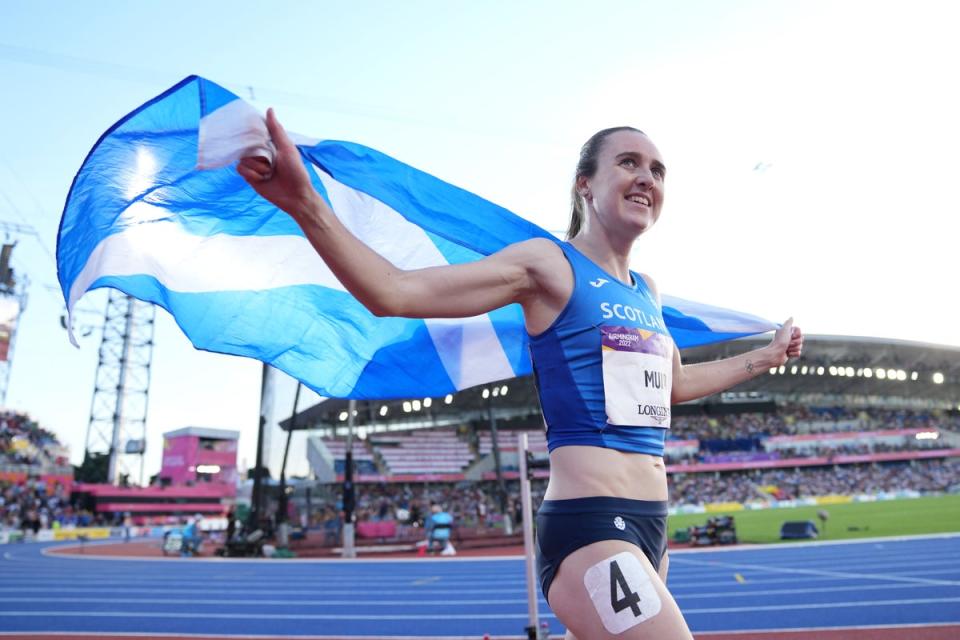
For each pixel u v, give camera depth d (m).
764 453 58.25
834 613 7.64
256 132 1.07
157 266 1.96
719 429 61.56
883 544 17.00
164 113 1.75
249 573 15.35
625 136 1.91
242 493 58.88
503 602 9.59
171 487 50.88
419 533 30.31
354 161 1.98
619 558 1.51
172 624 8.33
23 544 32.31
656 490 1.70
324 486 44.78
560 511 1.60
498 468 30.48
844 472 57.94
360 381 2.28
